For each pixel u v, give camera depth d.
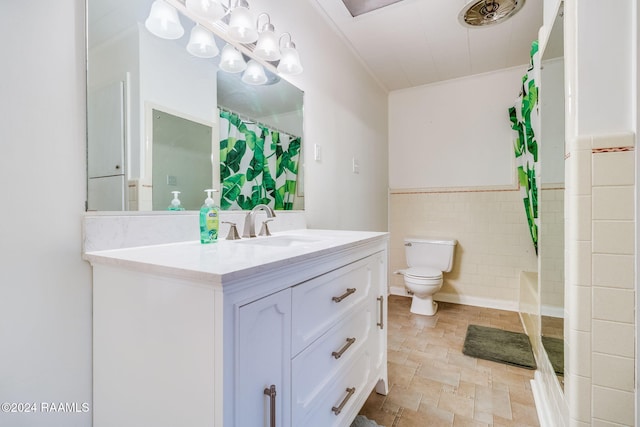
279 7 1.62
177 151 1.14
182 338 0.68
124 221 0.97
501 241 2.87
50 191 0.81
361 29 2.21
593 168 0.97
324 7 1.97
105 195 0.92
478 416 1.39
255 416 0.71
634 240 0.93
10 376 0.75
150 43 1.05
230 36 1.31
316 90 1.97
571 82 1.03
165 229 1.08
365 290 1.31
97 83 0.90
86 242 0.87
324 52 2.07
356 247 1.20
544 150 1.47
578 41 0.98
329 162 2.12
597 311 0.97
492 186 2.91
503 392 1.57
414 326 2.43
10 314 0.75
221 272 0.62
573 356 1.00
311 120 1.92
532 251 2.74
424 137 3.21
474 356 1.94
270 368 0.76
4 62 0.73
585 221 0.98
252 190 1.49
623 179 0.94
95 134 0.90
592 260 0.97
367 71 2.81
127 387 0.80
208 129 1.27
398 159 3.34
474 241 2.98
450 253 2.83
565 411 1.10
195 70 1.21
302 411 0.88
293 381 0.85
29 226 0.77
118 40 0.96
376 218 2.99
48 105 0.80
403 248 3.30
